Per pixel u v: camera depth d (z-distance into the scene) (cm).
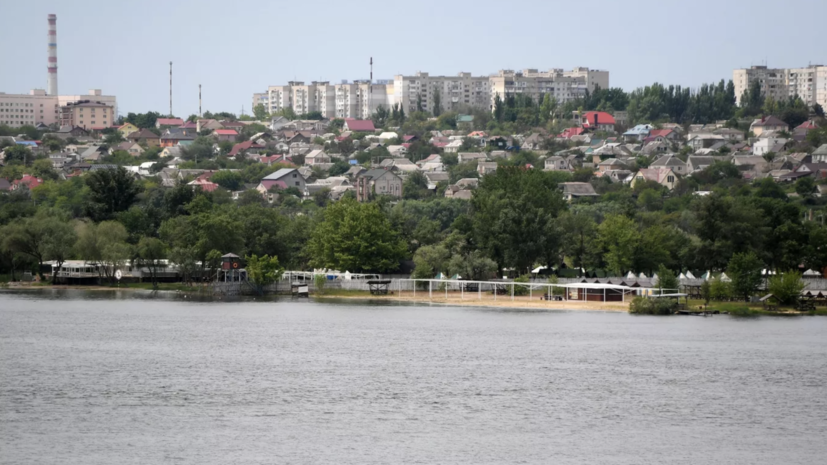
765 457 10381
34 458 10106
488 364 15412
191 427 11344
